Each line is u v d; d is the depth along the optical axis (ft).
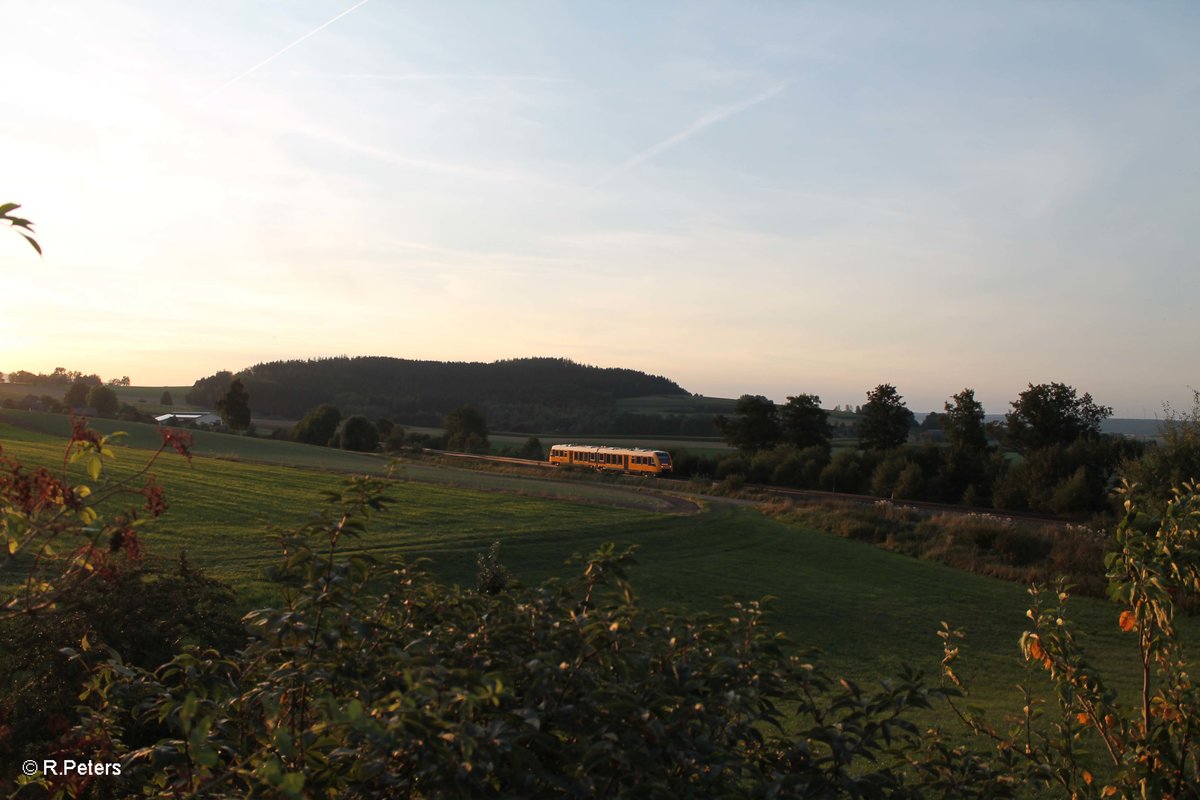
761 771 14.58
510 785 12.22
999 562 128.67
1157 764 16.62
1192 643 82.69
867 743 14.17
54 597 12.44
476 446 346.74
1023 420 260.21
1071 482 190.90
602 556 15.85
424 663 12.56
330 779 12.06
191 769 13.09
